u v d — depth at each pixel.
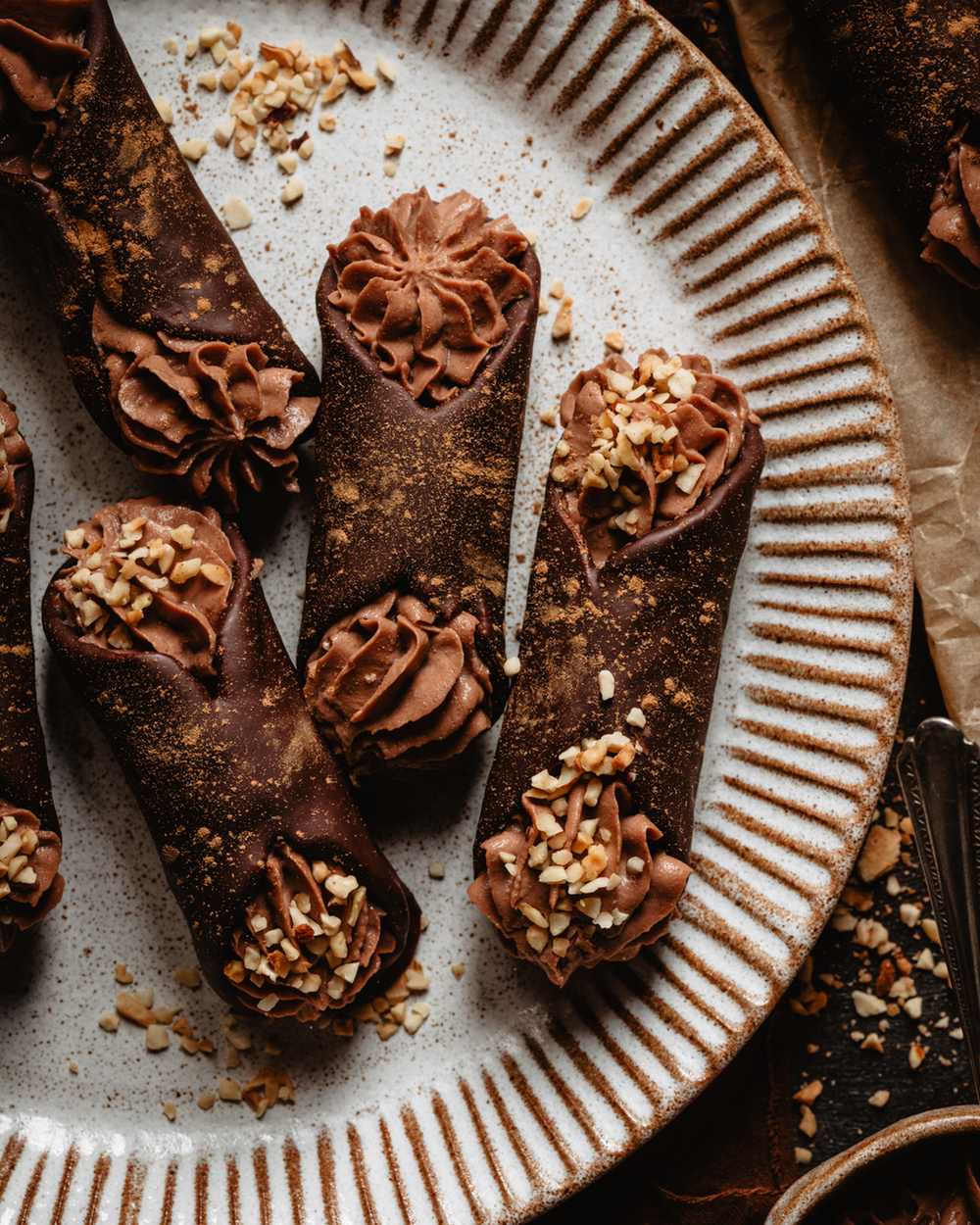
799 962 0.31
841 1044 0.33
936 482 0.32
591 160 0.32
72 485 0.32
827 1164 0.29
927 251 0.31
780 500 0.32
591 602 0.29
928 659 0.33
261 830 0.29
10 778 0.30
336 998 0.30
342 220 0.32
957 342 0.32
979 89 0.30
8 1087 0.32
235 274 0.30
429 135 0.32
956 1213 0.30
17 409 0.32
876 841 0.33
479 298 0.30
